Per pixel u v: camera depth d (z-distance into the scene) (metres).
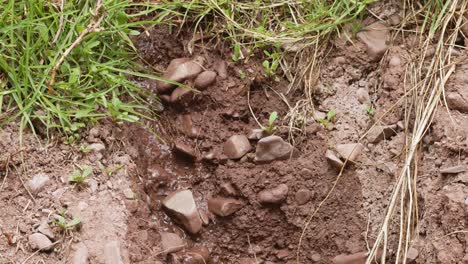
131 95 1.54
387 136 1.52
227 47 1.59
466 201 1.39
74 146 1.46
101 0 1.55
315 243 1.47
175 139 1.55
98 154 1.46
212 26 1.61
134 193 1.46
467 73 1.52
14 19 1.52
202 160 1.54
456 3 1.59
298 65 1.58
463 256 1.37
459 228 1.39
